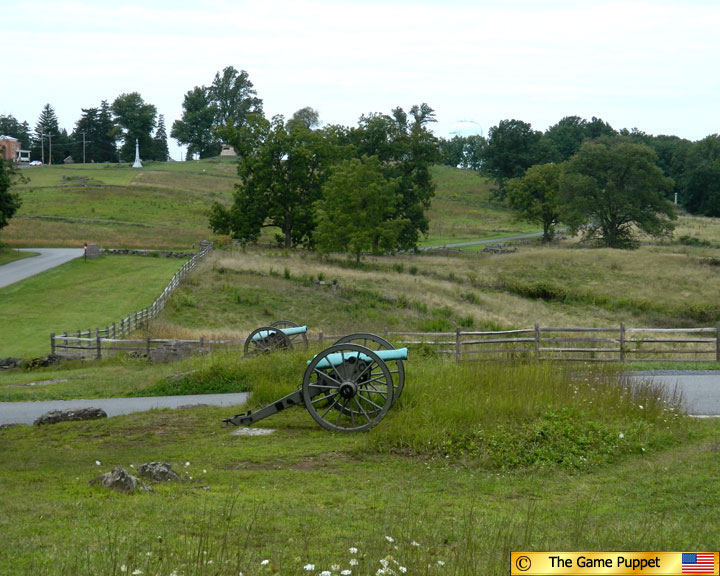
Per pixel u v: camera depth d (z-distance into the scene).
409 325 42.97
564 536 7.26
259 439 12.96
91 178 143.62
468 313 47.62
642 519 8.12
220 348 25.36
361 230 65.94
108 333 29.39
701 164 157.38
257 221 76.94
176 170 167.75
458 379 14.84
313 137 77.25
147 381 20.22
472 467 11.11
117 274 53.94
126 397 18.77
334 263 66.00
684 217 135.12
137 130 198.00
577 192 94.19
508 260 73.38
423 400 13.70
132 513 7.75
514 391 13.99
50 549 6.29
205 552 6.19
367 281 55.69
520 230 122.06
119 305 41.62
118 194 119.62
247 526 7.34
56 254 66.62
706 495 9.23
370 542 6.77
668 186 94.06
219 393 18.58
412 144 84.06
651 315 53.00
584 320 49.62
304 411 15.00
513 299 57.44
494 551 6.53
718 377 19.30
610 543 6.98
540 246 96.69
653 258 72.56
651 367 20.95
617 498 9.31
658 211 94.12
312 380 16.05
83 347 26.88
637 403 13.85
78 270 55.16
